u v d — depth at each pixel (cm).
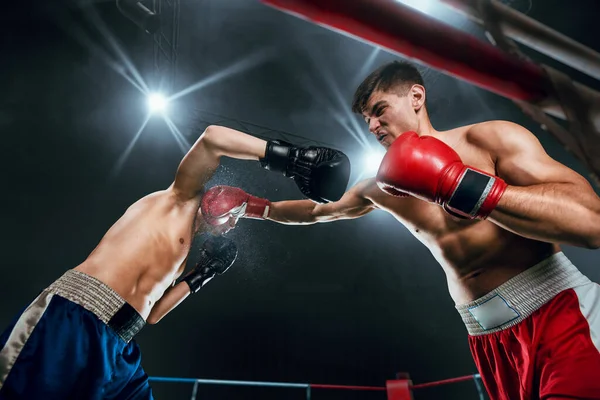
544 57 469
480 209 140
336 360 1088
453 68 79
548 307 156
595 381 135
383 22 72
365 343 1108
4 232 1017
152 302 198
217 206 224
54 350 158
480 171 143
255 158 199
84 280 176
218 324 1099
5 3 873
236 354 1073
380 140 199
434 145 151
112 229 200
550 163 152
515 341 163
